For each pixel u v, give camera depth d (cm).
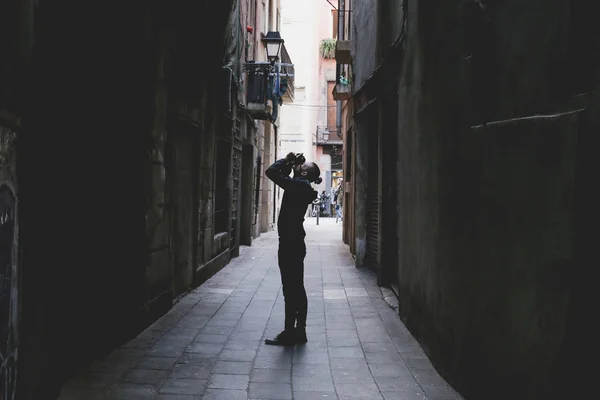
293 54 3516
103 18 525
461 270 440
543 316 313
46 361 404
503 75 374
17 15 336
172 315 716
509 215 356
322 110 3662
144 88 621
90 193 512
